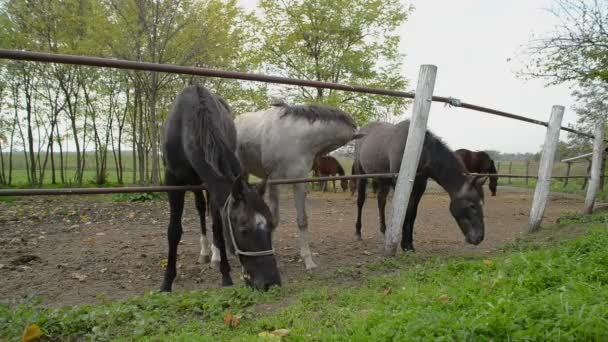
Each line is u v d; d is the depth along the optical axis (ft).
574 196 41.73
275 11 47.62
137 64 9.39
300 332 7.65
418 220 27.86
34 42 44.91
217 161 11.04
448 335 6.17
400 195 14.65
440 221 27.45
